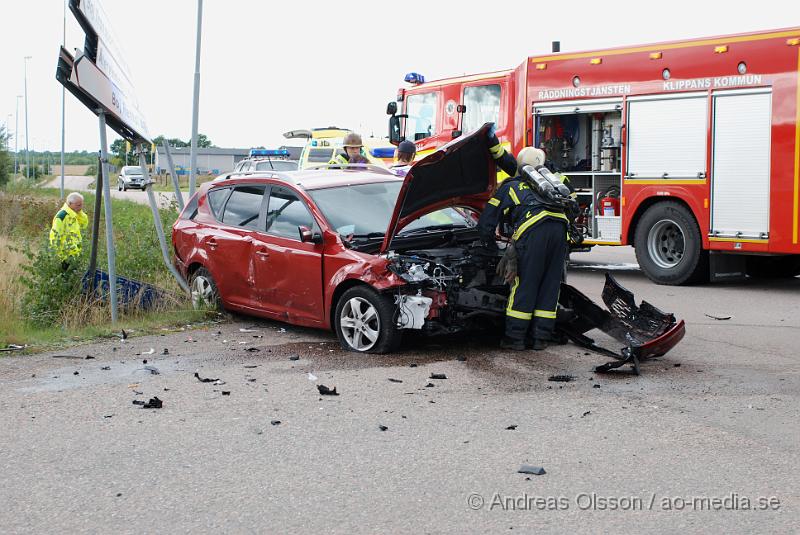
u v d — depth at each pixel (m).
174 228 10.23
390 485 4.64
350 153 12.48
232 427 5.71
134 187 58.94
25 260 13.50
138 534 4.07
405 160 12.17
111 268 9.63
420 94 15.66
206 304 9.77
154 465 5.00
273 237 8.77
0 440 5.48
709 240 12.15
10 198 24.88
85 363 7.64
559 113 13.70
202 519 4.23
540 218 7.67
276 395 6.48
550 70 13.77
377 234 8.23
